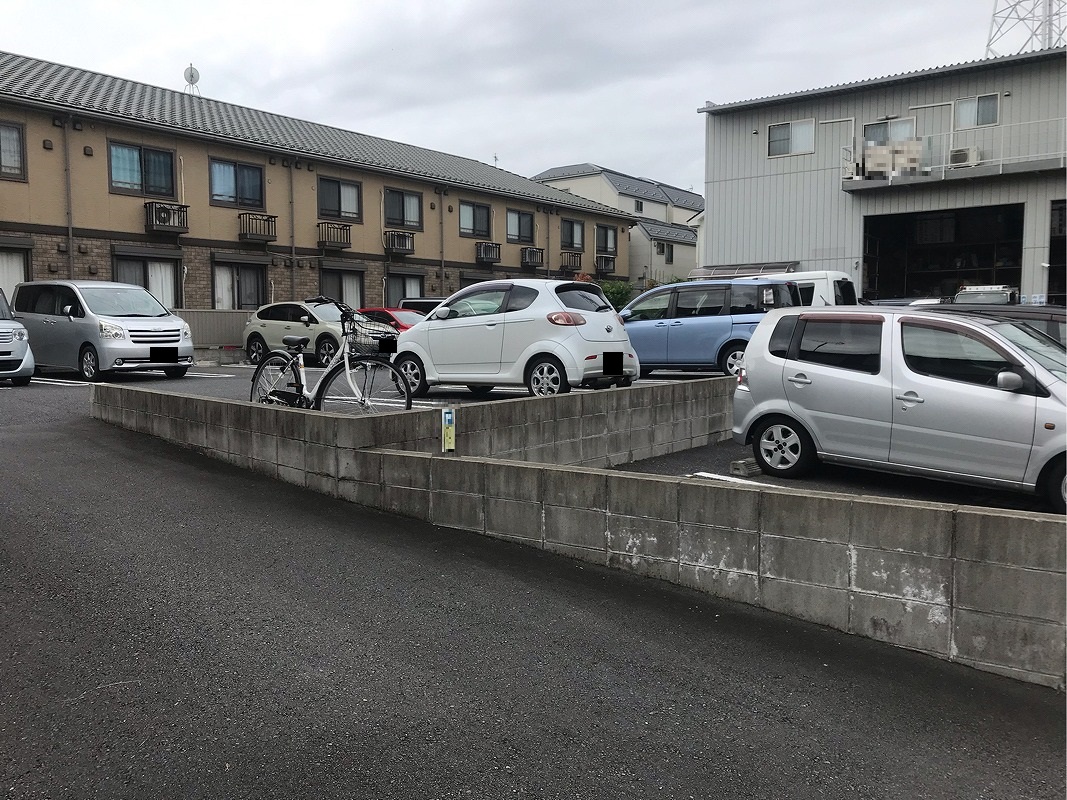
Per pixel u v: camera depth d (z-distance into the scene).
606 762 2.63
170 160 21.34
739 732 2.84
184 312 20.58
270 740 2.69
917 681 3.26
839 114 24.14
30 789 2.41
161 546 4.52
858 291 23.97
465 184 28.94
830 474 6.97
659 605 3.94
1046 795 2.52
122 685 3.02
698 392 8.62
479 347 9.62
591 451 7.34
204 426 6.75
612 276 36.81
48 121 19.00
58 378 13.97
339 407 7.15
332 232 24.80
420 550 4.61
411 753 2.64
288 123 27.66
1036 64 21.30
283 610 3.73
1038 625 3.24
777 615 3.86
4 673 3.07
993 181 21.75
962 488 6.43
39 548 4.40
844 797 2.49
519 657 3.36
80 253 19.61
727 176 26.14
